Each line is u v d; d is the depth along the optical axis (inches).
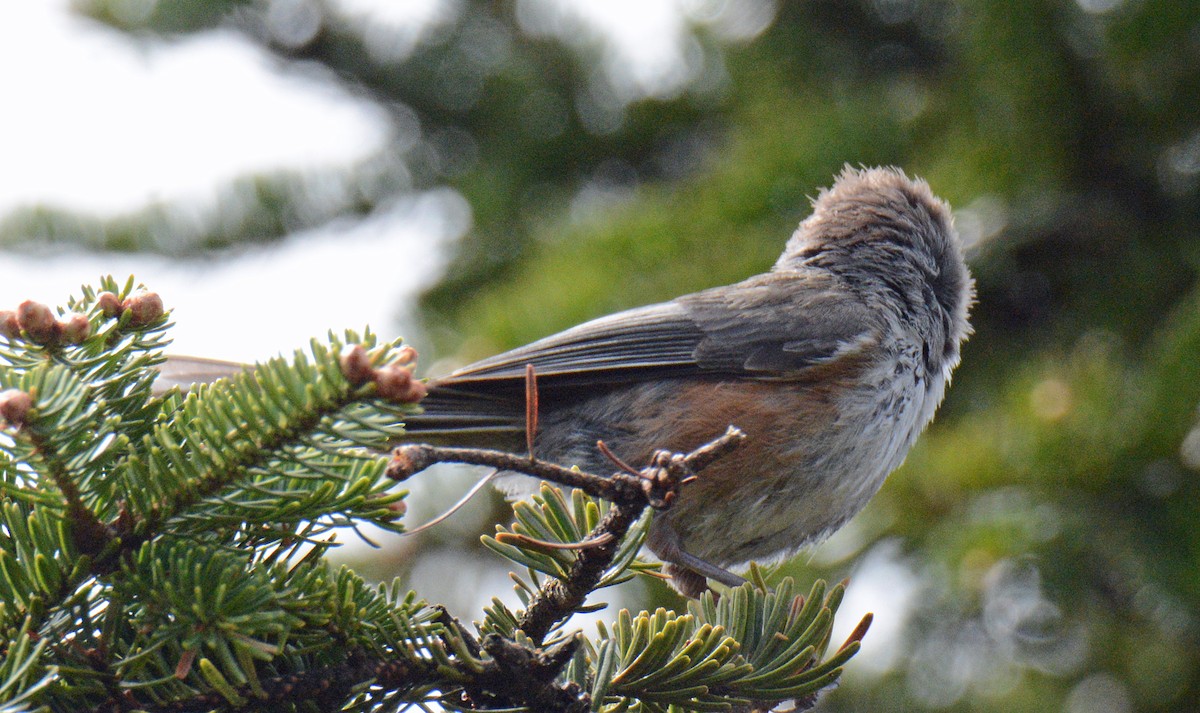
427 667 173.9
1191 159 345.7
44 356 168.7
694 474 164.4
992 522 307.4
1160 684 326.3
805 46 400.5
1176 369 289.4
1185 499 298.0
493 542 187.2
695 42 408.5
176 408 185.3
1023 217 362.3
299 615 167.6
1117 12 324.2
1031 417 313.1
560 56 423.5
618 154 424.2
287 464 162.4
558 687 177.5
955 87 355.6
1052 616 325.7
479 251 415.2
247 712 165.3
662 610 191.5
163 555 160.4
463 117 434.0
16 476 164.4
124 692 160.2
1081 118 343.9
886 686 346.6
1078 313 353.1
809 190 371.6
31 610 158.4
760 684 189.3
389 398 146.9
